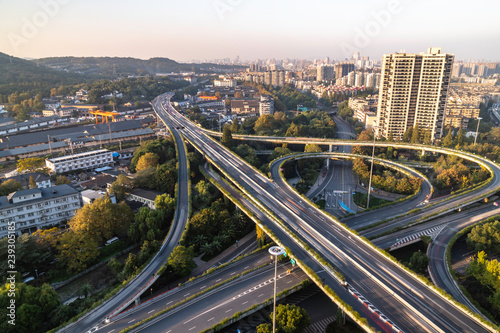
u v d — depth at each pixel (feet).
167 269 575.38
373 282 481.05
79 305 491.72
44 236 594.65
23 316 433.89
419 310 426.51
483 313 485.97
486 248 634.02
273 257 604.49
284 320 425.69
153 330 431.43
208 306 475.31
